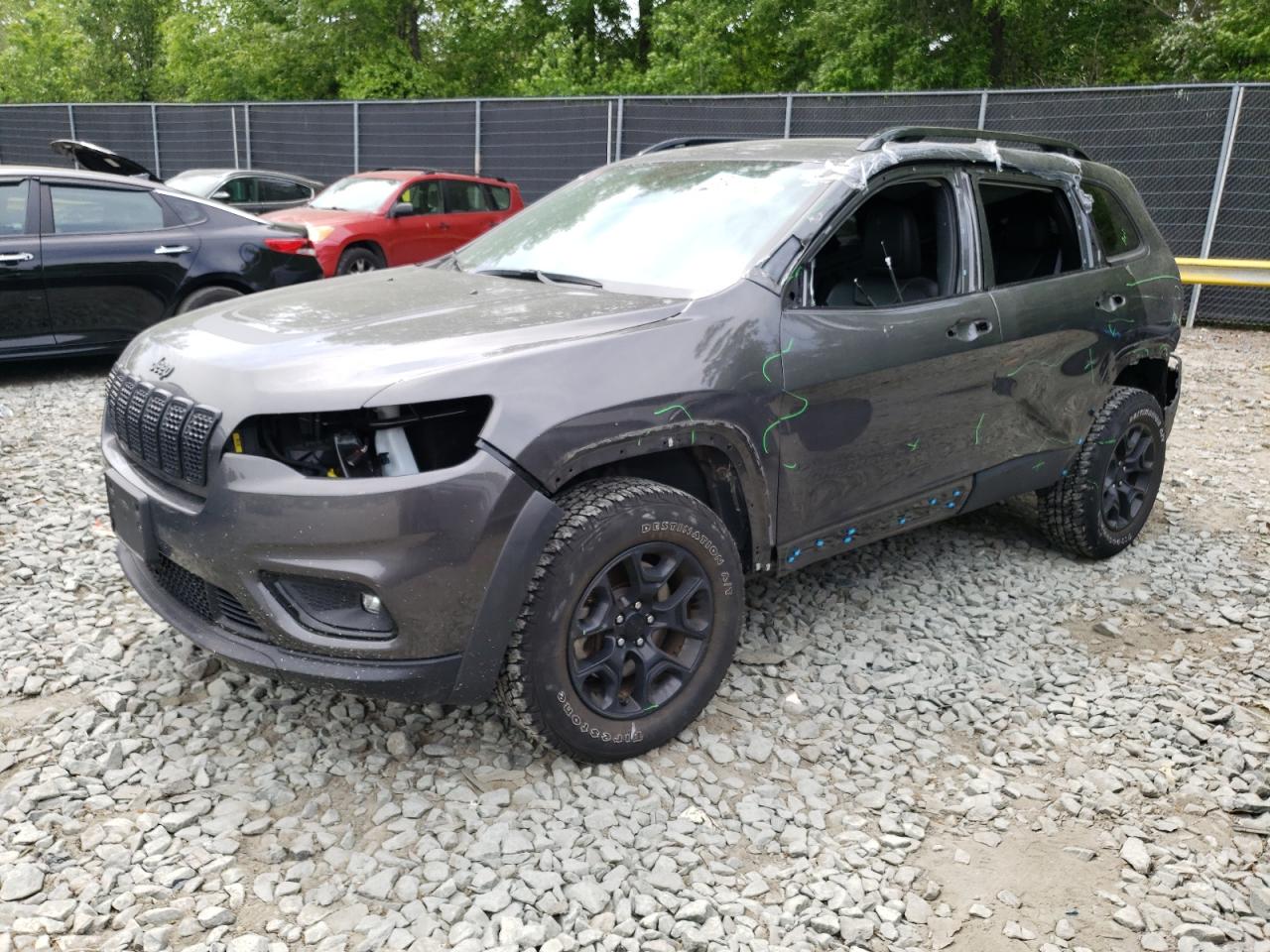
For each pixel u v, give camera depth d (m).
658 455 3.23
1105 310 4.52
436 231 12.45
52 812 2.69
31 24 33.81
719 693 3.47
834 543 3.62
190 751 2.99
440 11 27.72
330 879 2.51
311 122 18.09
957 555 4.87
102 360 8.68
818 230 3.42
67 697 3.27
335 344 2.86
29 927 2.28
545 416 2.70
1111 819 2.95
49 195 7.34
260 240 8.13
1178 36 18.33
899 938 2.43
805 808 2.91
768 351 3.18
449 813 2.76
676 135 14.47
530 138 15.79
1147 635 4.14
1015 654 3.91
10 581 4.09
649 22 26.48
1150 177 11.87
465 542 2.61
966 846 2.79
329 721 3.17
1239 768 3.19
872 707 3.46
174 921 2.34
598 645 2.93
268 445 2.71
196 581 2.94
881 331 3.51
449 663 2.69
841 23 20.17
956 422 3.89
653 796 2.87
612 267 3.59
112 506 3.23
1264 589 4.56
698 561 3.05
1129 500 4.88
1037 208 4.48
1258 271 11.23
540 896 2.46
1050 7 20.89
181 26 27.19
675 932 2.39
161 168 20.27
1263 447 7.04
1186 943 2.44
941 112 12.59
